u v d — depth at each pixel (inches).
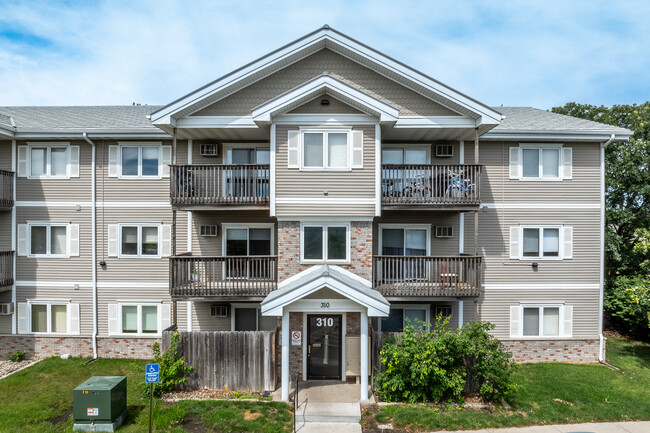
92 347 535.8
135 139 538.6
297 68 484.1
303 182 459.5
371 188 459.2
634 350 577.6
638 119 842.8
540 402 399.5
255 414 367.2
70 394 414.9
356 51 467.2
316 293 410.3
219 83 463.8
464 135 513.3
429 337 404.2
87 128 520.4
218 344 423.5
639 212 775.7
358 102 442.0
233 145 540.1
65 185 541.6
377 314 395.9
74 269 541.3
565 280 535.5
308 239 468.1
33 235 545.6
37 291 541.0
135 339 534.3
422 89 475.2
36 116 592.7
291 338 449.4
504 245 534.3
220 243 537.0
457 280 458.9
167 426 341.4
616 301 644.1
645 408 391.5
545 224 535.8
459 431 349.1
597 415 378.6
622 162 765.3
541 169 537.0
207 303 536.7
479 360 399.2
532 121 564.4
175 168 471.8
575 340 528.4
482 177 535.5
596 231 538.0
